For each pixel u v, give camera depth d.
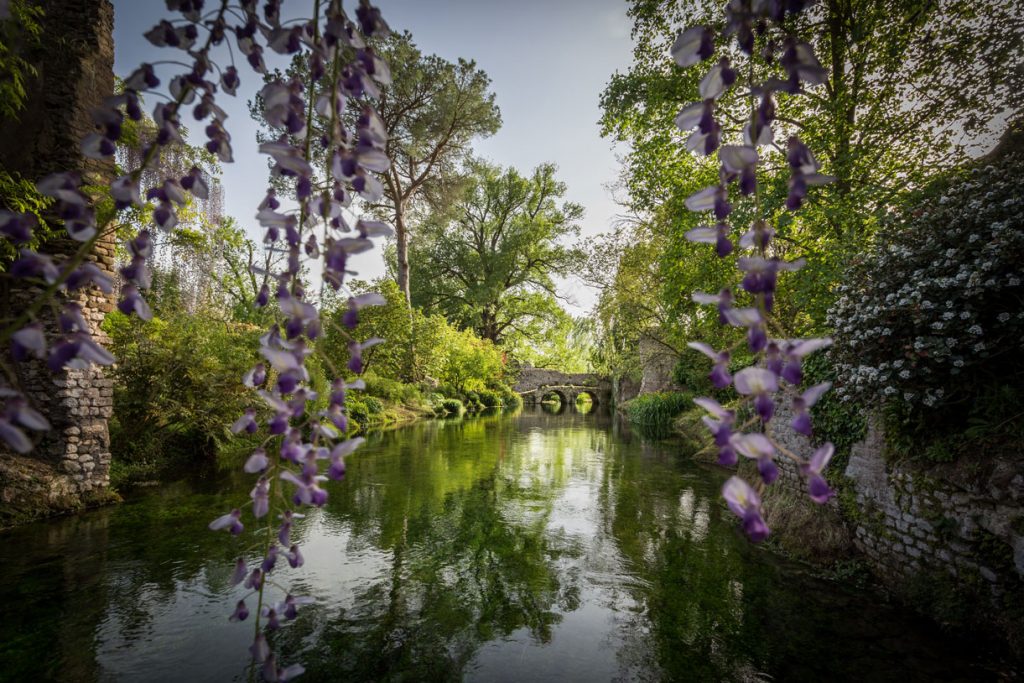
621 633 3.57
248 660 3.17
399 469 9.17
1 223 0.98
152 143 1.15
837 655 3.23
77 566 4.54
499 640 3.48
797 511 5.37
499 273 29.72
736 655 3.27
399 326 17.53
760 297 1.05
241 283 16.98
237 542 5.17
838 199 6.09
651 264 14.69
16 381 0.93
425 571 4.62
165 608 3.81
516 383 37.53
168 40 1.12
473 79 19.47
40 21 5.46
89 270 1.02
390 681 3.01
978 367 3.50
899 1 6.75
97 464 6.44
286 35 1.21
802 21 7.20
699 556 5.04
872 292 4.07
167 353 8.55
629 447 12.37
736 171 1.07
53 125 5.43
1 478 5.61
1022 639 2.93
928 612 3.59
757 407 0.98
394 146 18.97
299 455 1.26
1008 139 4.99
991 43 5.77
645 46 9.12
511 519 6.23
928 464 3.78
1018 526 2.99
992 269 3.32
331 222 1.30
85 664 3.10
